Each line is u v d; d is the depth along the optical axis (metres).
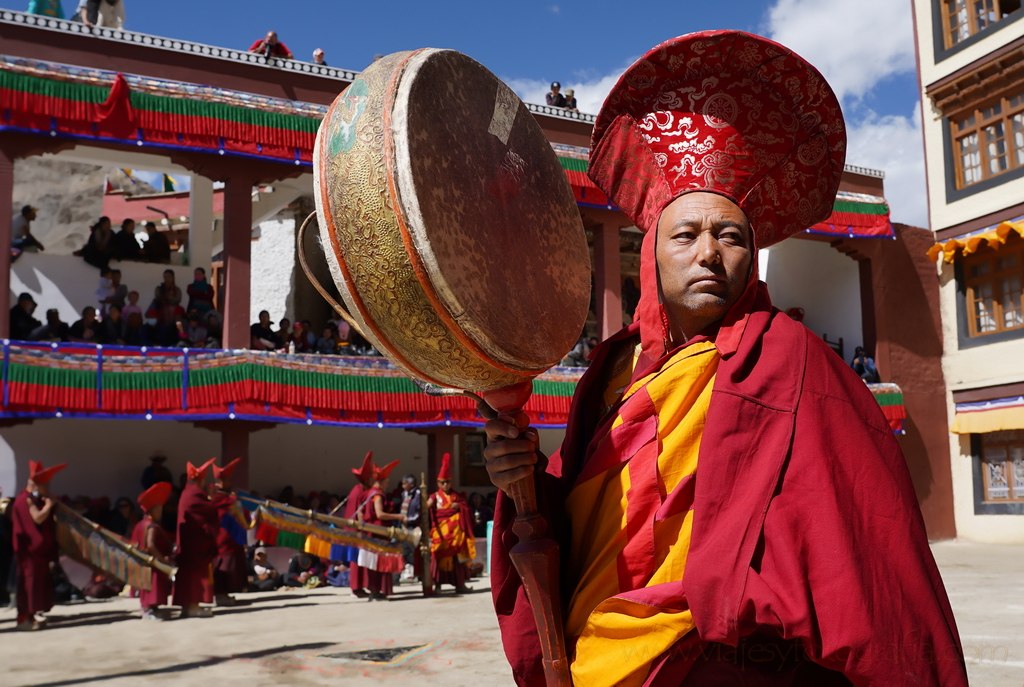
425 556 12.91
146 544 10.86
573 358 18.27
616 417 1.71
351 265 1.46
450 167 1.49
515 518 1.74
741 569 1.41
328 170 1.48
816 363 1.58
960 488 21.66
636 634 1.50
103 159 16.08
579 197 17.84
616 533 1.62
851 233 21.44
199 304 16.53
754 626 1.40
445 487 13.42
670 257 1.75
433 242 1.39
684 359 1.66
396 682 5.87
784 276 24.89
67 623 10.51
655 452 1.61
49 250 20.59
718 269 1.70
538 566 1.62
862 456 1.49
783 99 1.83
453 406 16.28
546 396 17.61
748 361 1.62
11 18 14.20
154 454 16.17
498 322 1.51
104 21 16.91
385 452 18.69
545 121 18.17
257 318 21.34
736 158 1.84
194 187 18.16
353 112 1.49
